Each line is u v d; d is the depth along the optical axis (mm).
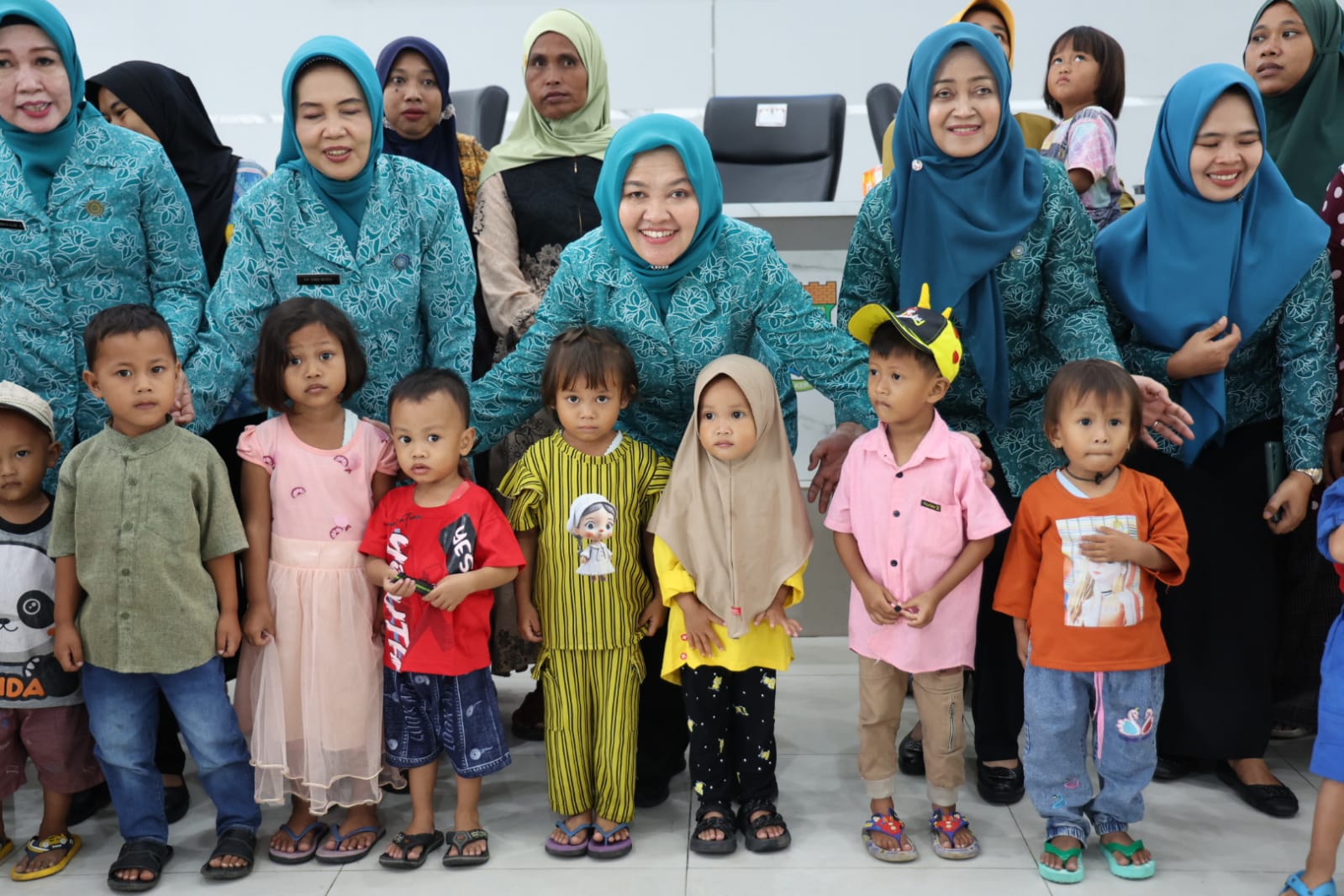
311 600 1890
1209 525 2115
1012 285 2057
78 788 1943
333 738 1884
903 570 1870
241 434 2033
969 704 2723
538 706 2537
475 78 5633
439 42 5609
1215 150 2016
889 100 4004
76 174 1987
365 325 2033
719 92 5590
